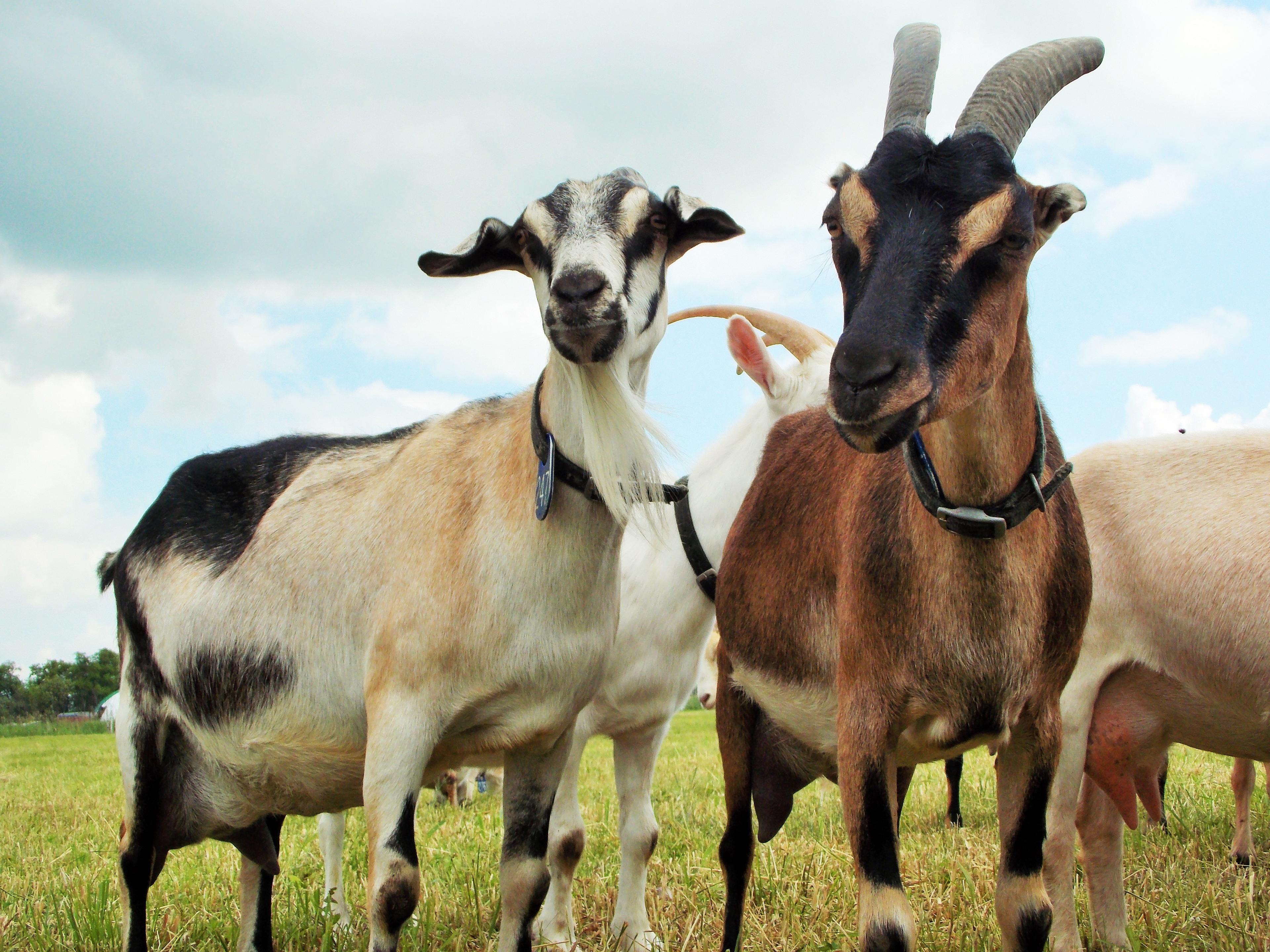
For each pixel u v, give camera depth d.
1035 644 2.80
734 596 3.83
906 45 2.87
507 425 3.37
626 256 3.00
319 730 3.46
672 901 4.46
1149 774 4.16
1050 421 3.14
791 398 4.42
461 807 8.02
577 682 3.22
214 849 6.33
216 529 3.83
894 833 2.84
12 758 17.52
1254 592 3.69
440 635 3.11
